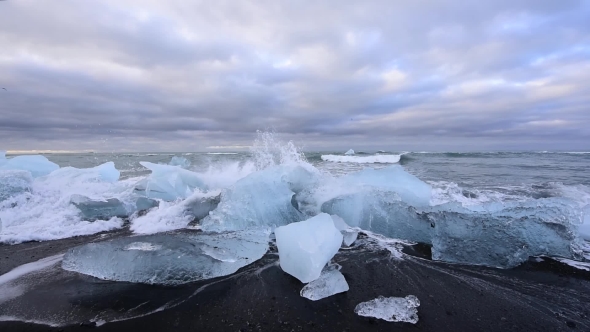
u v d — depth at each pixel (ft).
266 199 12.94
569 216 10.82
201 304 6.87
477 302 7.00
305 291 7.30
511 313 6.55
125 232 12.39
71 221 13.19
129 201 15.26
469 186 20.85
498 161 44.62
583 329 5.99
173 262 8.28
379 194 12.98
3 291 7.40
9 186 14.71
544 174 27.96
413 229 11.45
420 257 9.78
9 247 10.53
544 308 6.77
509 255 9.22
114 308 6.69
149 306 6.77
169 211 14.40
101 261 8.46
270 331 5.86
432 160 48.75
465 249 9.60
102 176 21.85
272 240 11.18
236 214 12.26
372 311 6.47
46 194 15.96
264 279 8.12
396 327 5.98
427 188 14.40
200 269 8.25
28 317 6.30
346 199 13.06
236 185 13.56
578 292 7.50
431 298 7.17
